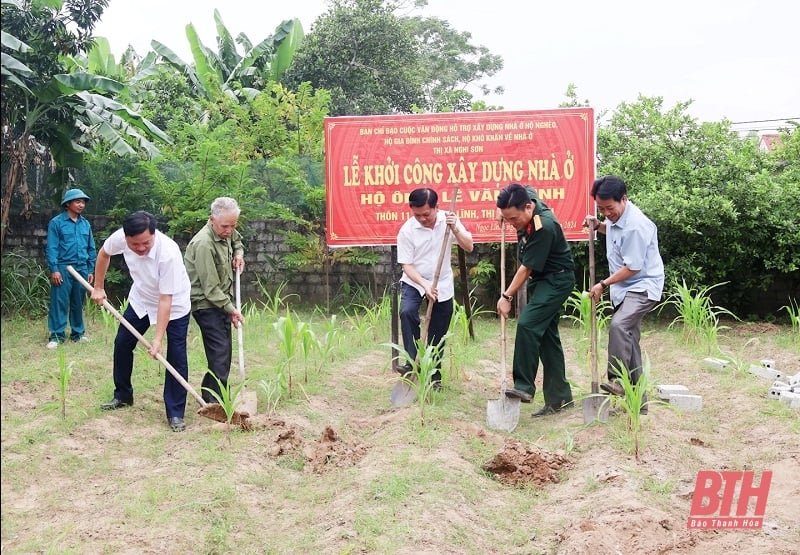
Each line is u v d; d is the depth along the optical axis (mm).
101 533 4270
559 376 6871
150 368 7949
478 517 4688
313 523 4590
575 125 8898
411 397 7074
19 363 8133
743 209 11289
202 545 4246
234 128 15508
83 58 16234
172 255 6078
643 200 11211
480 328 11180
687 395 7160
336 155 8930
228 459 5363
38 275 11172
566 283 6551
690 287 11523
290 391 7137
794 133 13289
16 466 5285
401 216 8906
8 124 10219
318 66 22422
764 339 10562
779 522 4688
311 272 13109
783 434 6207
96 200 12516
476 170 8930
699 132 12336
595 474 5281
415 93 24672
